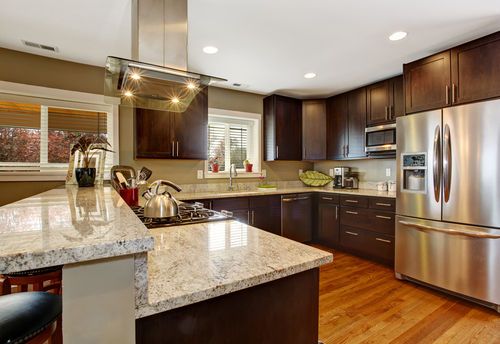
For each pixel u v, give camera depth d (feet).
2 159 8.06
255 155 13.24
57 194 4.87
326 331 5.90
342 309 6.82
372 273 9.19
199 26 6.74
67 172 8.64
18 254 1.44
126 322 1.81
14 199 8.09
